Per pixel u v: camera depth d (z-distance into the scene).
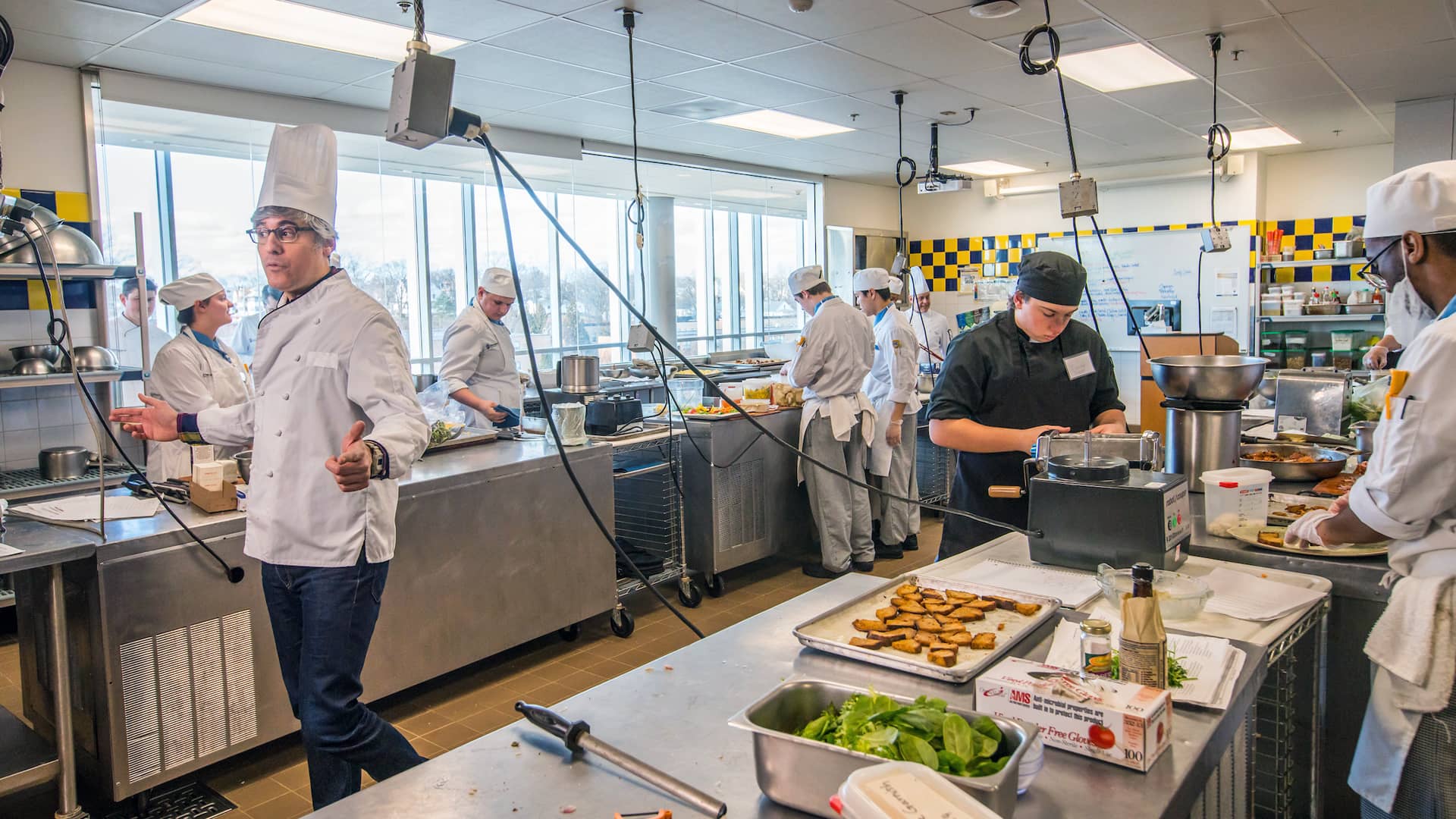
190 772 2.57
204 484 2.67
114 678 2.40
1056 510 1.88
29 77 4.16
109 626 2.38
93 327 4.41
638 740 1.21
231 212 5.07
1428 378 1.49
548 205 6.73
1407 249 1.63
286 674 2.23
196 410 3.40
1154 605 1.25
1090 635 1.26
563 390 4.26
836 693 1.14
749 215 8.66
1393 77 5.28
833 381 4.52
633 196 7.47
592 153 6.85
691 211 8.04
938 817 0.82
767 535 4.74
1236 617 1.57
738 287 8.62
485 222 6.25
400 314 5.77
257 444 2.16
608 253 7.29
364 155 5.52
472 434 3.91
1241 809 1.61
